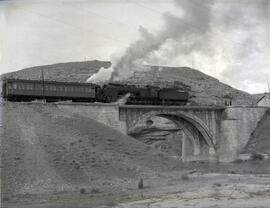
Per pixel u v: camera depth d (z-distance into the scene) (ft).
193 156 341.62
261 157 293.64
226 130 320.70
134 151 185.57
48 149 151.53
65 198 117.50
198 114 312.50
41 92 227.81
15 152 141.69
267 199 111.55
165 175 165.68
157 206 104.01
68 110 210.59
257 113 333.83
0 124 162.40
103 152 167.02
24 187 123.85
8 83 219.00
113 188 135.13
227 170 229.25
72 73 555.28
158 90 288.71
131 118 266.16
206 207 101.04
